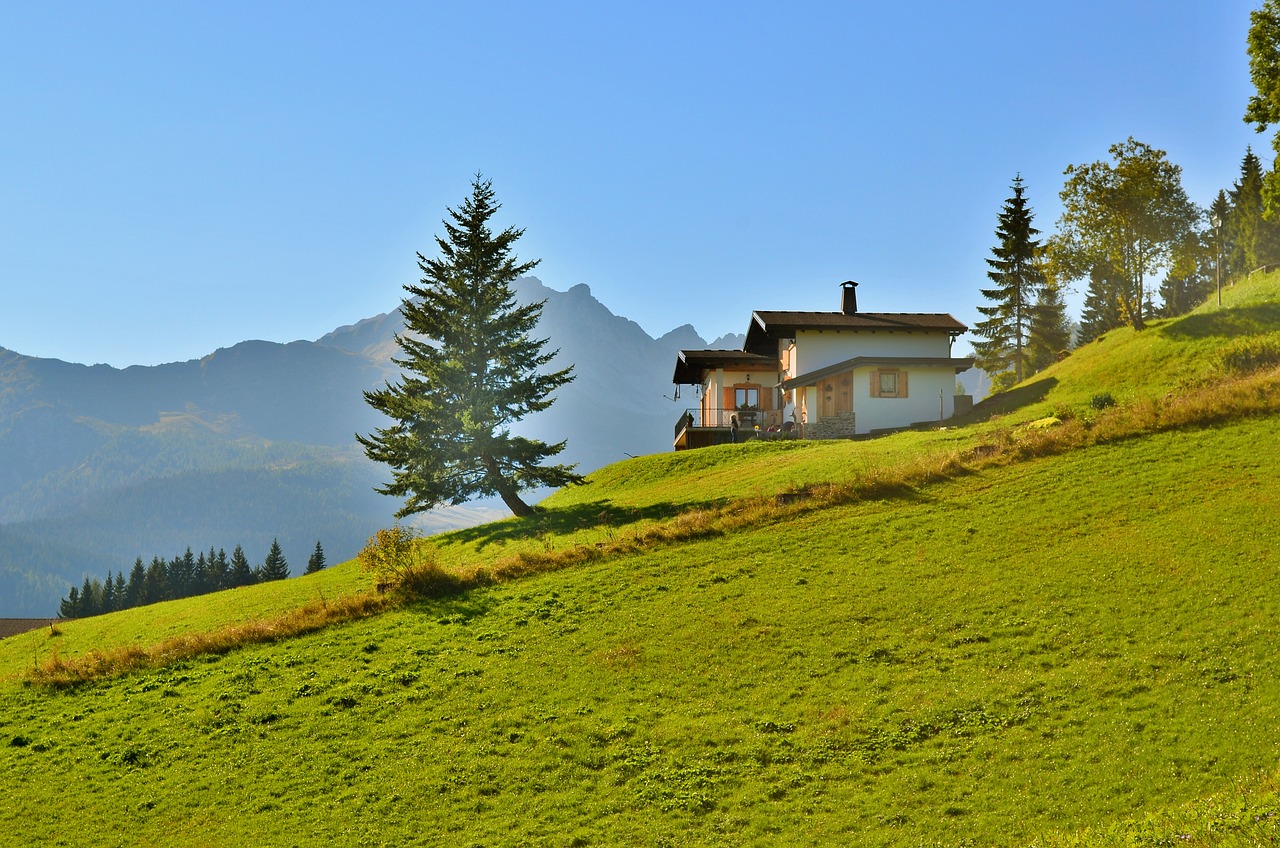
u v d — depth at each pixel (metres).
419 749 21.11
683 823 17.23
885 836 15.85
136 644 33.22
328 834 18.12
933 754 18.05
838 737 19.27
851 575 27.36
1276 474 27.89
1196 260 59.50
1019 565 25.80
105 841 18.64
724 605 26.69
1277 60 47.97
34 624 86.38
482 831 17.73
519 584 31.48
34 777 21.58
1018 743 17.84
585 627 26.73
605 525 38.81
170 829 18.91
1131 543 25.59
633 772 19.20
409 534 34.81
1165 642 20.23
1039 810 15.74
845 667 22.19
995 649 21.62
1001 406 53.91
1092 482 30.55
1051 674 20.02
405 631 28.75
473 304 47.97
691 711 21.31
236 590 44.00
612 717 21.48
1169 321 53.88
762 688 21.84
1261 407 32.84
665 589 28.73
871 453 41.78
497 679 24.19
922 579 26.17
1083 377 51.53
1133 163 56.66
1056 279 60.12
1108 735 17.39
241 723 23.39
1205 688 18.17
